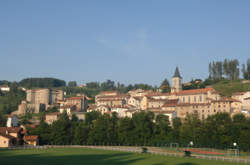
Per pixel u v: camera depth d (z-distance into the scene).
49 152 127.25
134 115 195.62
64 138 175.12
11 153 120.38
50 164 91.56
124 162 97.62
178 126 184.25
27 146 152.12
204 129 164.00
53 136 174.50
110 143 176.12
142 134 174.62
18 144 162.88
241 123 164.88
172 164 93.38
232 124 161.75
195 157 110.25
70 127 184.88
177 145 158.50
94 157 110.75
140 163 95.31
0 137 153.00
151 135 176.88
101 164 93.31
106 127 180.50
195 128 169.50
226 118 173.75
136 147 162.38
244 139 147.12
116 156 113.81
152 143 169.25
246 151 141.50
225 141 152.62
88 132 180.88
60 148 149.62
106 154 121.38
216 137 156.50
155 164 93.44
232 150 143.62
